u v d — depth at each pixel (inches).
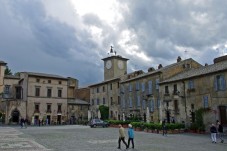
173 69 2128.4
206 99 1595.7
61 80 2977.4
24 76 2763.3
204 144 965.8
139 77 2316.7
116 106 2645.2
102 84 2910.9
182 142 1024.2
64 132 1466.5
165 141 1053.8
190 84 1734.7
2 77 2738.7
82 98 3501.5
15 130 1647.4
